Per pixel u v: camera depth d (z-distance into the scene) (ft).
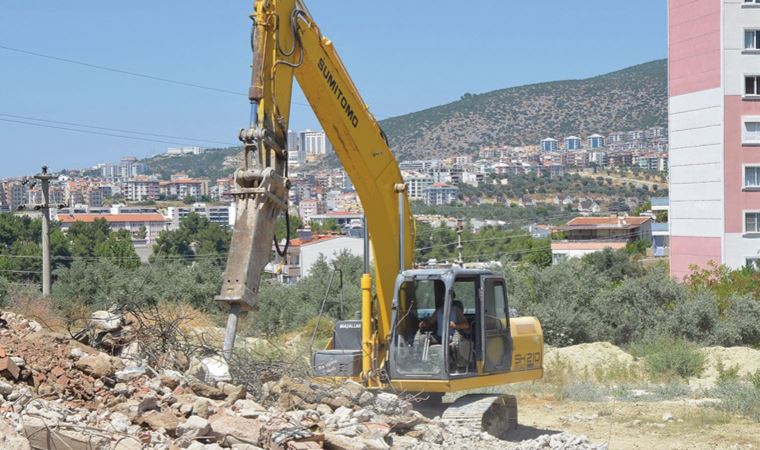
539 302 124.36
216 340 53.11
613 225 390.21
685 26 200.34
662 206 408.26
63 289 134.51
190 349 42.63
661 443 50.98
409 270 48.29
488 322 49.75
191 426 32.19
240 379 40.81
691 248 200.95
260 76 40.06
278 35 41.73
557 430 54.49
